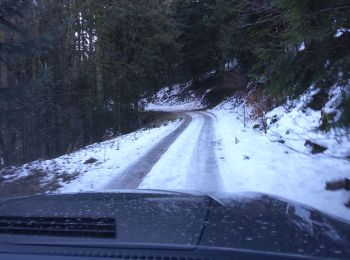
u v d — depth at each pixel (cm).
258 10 1050
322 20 638
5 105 1298
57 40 2655
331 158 1027
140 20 3444
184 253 179
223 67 4012
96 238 199
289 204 304
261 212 259
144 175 1065
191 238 198
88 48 3166
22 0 1327
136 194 335
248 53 2562
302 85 692
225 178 970
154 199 305
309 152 1152
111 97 3419
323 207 703
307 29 658
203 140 1742
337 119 637
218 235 203
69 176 1131
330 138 1121
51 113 2591
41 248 189
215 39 3869
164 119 3716
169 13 3769
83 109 3111
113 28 3328
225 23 2077
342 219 284
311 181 872
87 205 283
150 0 3456
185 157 1312
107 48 3269
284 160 1111
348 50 631
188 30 4366
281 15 848
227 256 176
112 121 3425
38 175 1184
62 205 285
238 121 2514
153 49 3594
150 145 1705
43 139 2516
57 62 2822
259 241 193
